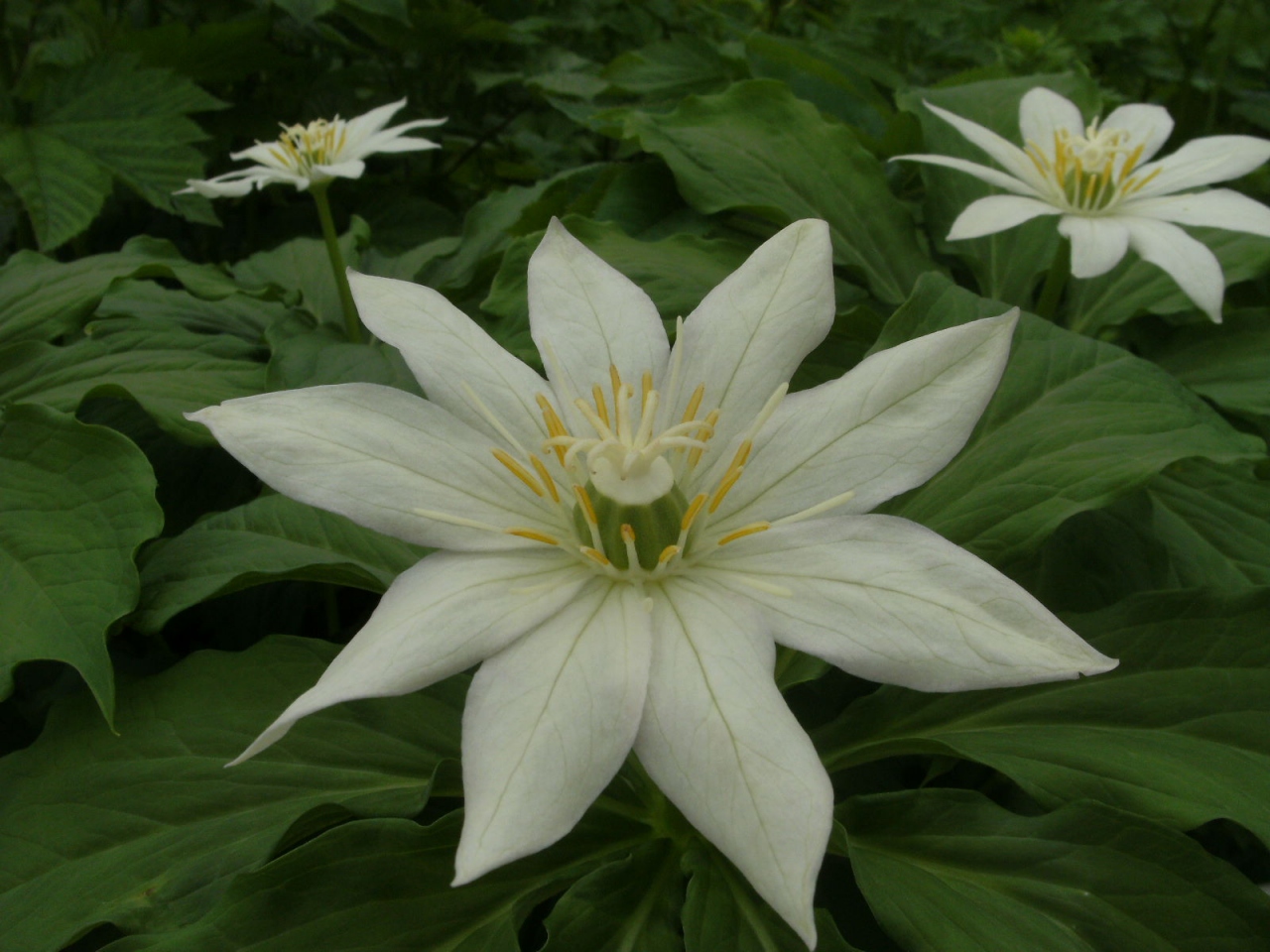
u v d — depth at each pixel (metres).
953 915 0.10
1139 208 0.18
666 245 0.19
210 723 0.12
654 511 0.10
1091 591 0.15
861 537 0.10
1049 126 0.20
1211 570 0.17
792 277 0.11
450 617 0.09
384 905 0.10
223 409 0.10
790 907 0.07
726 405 0.11
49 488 0.13
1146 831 0.10
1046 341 0.15
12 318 0.18
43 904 0.10
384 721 0.13
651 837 0.12
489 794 0.08
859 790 0.15
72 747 0.12
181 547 0.14
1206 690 0.12
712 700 0.09
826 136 0.22
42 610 0.12
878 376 0.11
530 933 0.14
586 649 0.09
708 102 0.22
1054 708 0.12
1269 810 0.10
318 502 0.10
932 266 0.21
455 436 0.11
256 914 0.10
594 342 0.12
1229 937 0.10
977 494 0.13
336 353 0.18
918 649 0.09
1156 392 0.14
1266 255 0.20
